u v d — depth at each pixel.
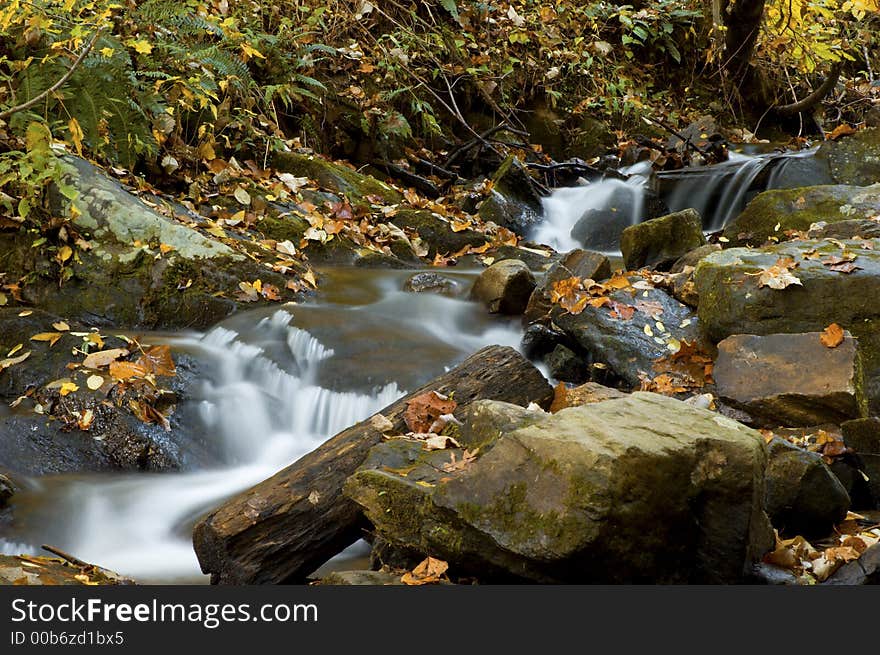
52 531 3.95
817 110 12.43
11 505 4.02
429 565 3.01
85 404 4.59
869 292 4.76
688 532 2.91
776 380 4.49
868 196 6.48
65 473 4.33
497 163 9.74
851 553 3.25
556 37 11.18
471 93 10.37
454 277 6.41
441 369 4.95
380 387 4.80
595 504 2.67
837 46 12.69
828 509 3.61
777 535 3.37
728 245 6.72
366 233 7.13
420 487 3.10
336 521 3.41
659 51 12.41
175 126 7.07
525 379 4.20
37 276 5.55
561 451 2.77
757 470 2.94
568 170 9.85
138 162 6.81
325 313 5.46
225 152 7.47
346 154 8.91
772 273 4.90
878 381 4.68
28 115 6.05
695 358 5.01
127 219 5.76
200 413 4.71
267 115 8.18
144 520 4.13
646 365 5.01
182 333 5.44
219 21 7.99
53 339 5.03
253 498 3.37
